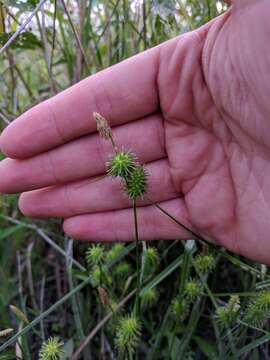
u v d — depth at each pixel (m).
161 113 0.13
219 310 0.12
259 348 0.13
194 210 0.13
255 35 0.10
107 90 0.12
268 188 0.12
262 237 0.12
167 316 0.13
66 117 0.12
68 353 0.13
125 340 0.11
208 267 0.12
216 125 0.12
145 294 0.13
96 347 0.14
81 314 0.14
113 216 0.13
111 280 0.14
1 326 0.15
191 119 0.12
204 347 0.13
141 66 0.12
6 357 0.12
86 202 0.13
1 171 0.13
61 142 0.13
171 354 0.13
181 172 0.13
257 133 0.11
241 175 0.12
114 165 0.11
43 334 0.14
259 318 0.11
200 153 0.12
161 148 0.13
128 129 0.13
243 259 0.14
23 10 0.14
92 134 0.13
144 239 0.13
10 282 0.16
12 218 0.16
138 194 0.11
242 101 0.11
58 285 0.15
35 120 0.12
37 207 0.14
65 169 0.13
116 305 0.13
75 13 0.17
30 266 0.15
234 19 0.10
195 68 0.12
